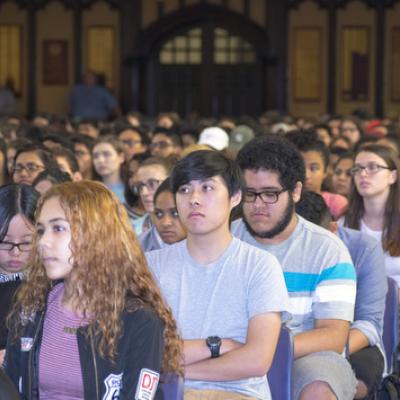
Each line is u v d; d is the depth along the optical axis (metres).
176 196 6.49
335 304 7.27
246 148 7.37
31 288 5.51
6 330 6.98
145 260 5.50
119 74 33.34
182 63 33.28
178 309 6.50
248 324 6.40
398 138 18.88
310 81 33.19
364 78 33.06
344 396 6.95
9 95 32.53
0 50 33.41
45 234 5.29
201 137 15.91
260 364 6.23
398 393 8.18
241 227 7.69
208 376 6.30
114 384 5.31
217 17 32.81
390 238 9.94
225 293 6.45
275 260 6.54
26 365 5.43
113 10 33.09
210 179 6.38
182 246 6.64
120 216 5.38
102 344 5.28
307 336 7.12
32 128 17.36
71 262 5.28
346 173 13.12
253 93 33.25
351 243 8.29
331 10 32.84
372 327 8.06
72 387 5.33
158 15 32.81
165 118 23.27
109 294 5.29
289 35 33.03
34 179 10.11
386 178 9.96
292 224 7.48
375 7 32.78
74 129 24.61
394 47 32.97
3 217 7.04
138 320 5.32
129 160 14.54
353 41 32.97
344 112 33.22
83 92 32.31
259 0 32.78
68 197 5.29
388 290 8.36
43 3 33.22
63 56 33.41
